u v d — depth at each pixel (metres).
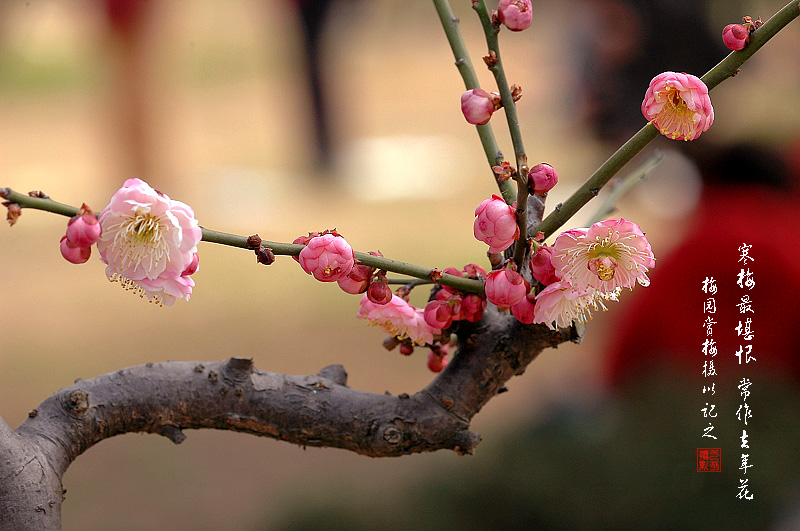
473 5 1.48
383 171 10.83
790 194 2.51
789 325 2.19
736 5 4.30
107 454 4.83
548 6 7.76
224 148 11.98
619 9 4.72
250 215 9.11
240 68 15.84
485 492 2.44
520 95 1.48
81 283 7.58
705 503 2.06
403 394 1.52
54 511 1.48
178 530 3.91
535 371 4.68
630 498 2.13
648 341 2.37
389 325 1.52
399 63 17.16
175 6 14.42
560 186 7.93
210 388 1.51
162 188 10.00
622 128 5.19
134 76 9.87
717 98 4.18
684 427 2.15
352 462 4.40
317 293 7.28
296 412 1.51
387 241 8.02
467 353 1.52
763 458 2.05
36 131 12.52
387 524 2.70
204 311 6.91
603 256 1.48
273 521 3.10
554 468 2.31
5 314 6.84
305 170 10.97
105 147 10.47
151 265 1.46
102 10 9.55
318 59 11.01
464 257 7.39
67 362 5.89
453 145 11.92
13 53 14.97
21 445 1.48
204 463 4.64
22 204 1.45
